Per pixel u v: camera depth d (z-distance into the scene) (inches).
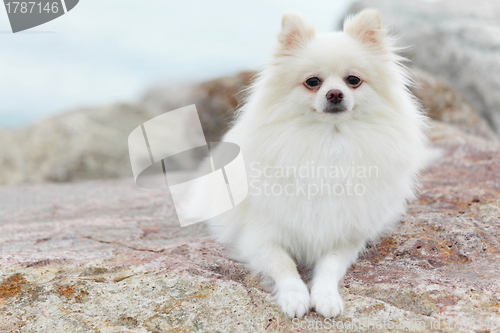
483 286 97.0
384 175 113.6
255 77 133.3
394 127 116.5
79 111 377.1
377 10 122.6
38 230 152.6
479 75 320.2
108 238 141.9
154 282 104.4
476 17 350.9
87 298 99.0
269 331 87.5
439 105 302.2
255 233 116.8
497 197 149.3
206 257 121.3
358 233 115.4
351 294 98.1
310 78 115.3
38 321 92.0
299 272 115.3
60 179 331.0
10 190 255.3
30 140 349.7
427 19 356.8
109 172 339.9
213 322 90.7
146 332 88.3
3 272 107.8
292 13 122.0
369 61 117.4
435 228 131.0
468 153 207.3
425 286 98.0
